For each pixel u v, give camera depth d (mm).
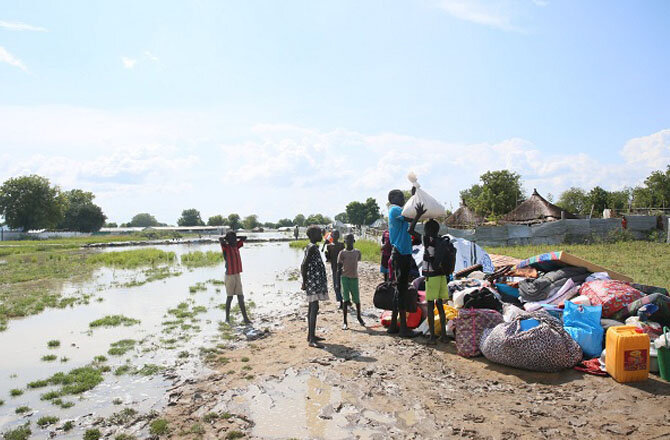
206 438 4121
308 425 4309
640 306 6016
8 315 10148
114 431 4344
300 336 7766
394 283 7590
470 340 6219
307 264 7211
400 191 7723
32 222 88438
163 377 5914
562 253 7812
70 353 7156
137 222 185125
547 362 5367
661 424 4027
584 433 3939
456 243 11664
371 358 6312
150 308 10852
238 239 9328
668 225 24672
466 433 4020
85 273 19297
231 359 6562
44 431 4398
